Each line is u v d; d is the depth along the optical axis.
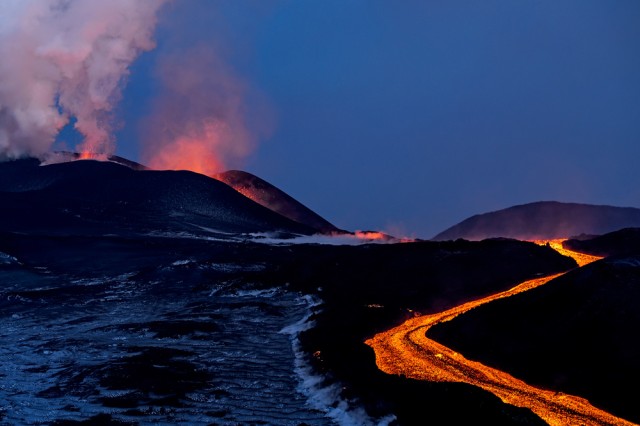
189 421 16.50
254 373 20.44
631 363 17.25
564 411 15.58
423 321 26.03
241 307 29.84
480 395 15.01
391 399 16.22
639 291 20.36
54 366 21.66
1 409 17.59
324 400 17.67
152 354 22.58
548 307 21.30
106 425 16.33
